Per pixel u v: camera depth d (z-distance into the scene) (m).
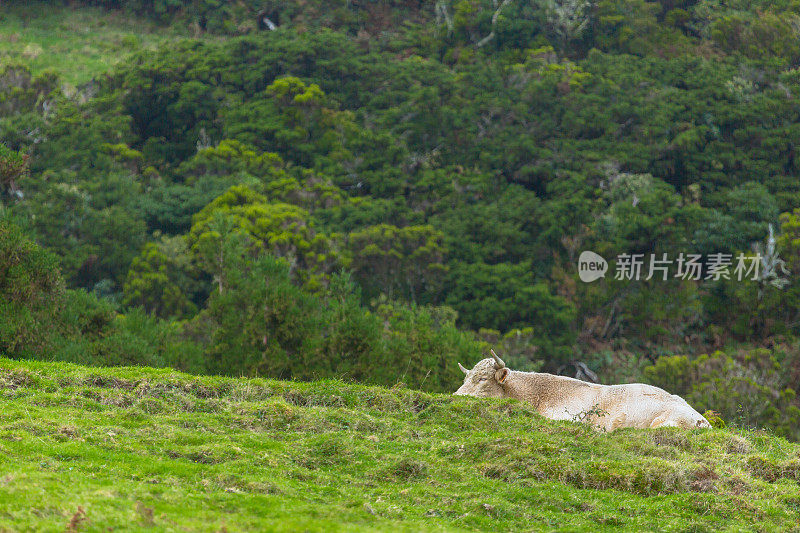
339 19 127.88
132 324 31.05
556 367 70.50
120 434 13.20
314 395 16.22
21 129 94.06
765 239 81.25
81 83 109.12
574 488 12.37
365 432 14.59
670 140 98.81
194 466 11.88
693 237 81.25
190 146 102.31
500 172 97.19
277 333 31.34
